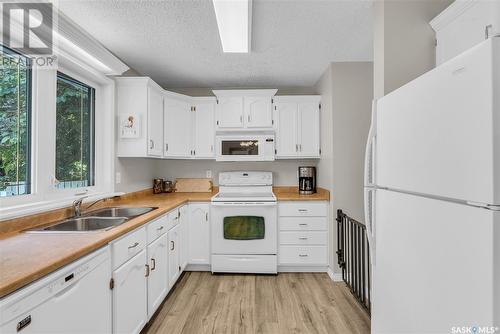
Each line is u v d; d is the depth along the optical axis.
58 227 1.68
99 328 1.31
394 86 1.67
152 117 2.70
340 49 2.48
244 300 2.35
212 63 2.78
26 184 1.66
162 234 2.19
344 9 1.84
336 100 2.81
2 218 1.42
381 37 1.70
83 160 2.27
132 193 2.92
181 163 3.70
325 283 2.71
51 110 1.81
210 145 3.38
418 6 1.68
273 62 2.77
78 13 1.84
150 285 1.93
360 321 2.03
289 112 3.32
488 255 0.67
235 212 2.92
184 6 1.77
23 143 1.64
